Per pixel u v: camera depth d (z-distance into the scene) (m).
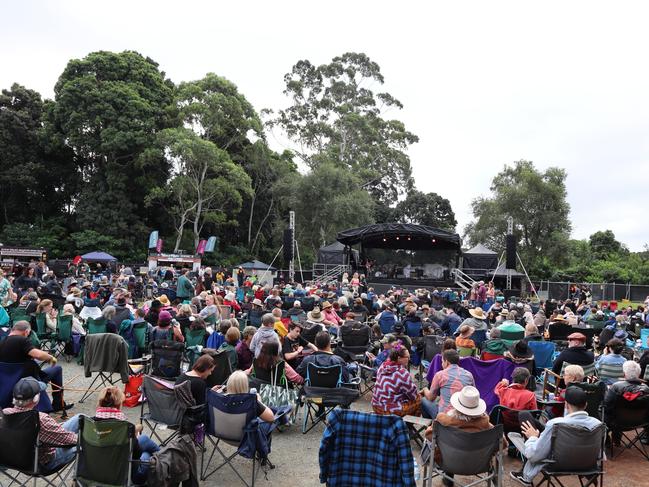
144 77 42.28
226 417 4.96
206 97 41.09
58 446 4.33
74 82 38.81
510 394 5.71
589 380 7.22
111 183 39.81
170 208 43.62
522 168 44.78
